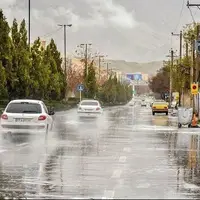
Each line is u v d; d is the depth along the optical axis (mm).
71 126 77000
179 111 76812
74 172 28891
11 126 50250
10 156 36406
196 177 27547
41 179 26297
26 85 110500
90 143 48031
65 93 161125
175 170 30219
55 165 31766
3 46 101500
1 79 97125
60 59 156125
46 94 136875
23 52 110250
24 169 29812
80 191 23203
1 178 26500
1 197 21641
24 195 22094
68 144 46688
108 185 24828
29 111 51031
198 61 98375
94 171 29422
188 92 160750
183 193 22969
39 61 124188
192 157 37125
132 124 84062
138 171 29641
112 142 49375
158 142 50094
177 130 69312
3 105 105125
